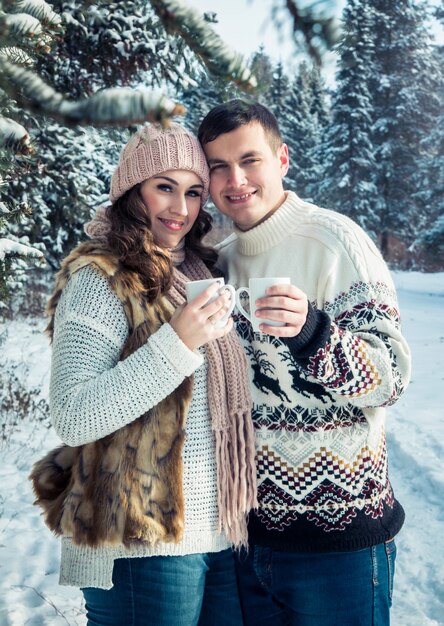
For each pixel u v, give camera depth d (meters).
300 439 1.87
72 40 5.03
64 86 5.17
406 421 6.54
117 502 1.61
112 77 5.28
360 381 1.68
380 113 32.66
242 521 1.85
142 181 1.91
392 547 1.94
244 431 1.87
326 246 1.95
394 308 1.88
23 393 7.08
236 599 1.90
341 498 1.85
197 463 1.75
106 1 1.00
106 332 1.65
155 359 1.56
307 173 39.12
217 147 2.03
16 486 5.03
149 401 1.57
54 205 8.32
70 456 1.87
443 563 3.74
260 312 1.61
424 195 25.84
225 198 2.07
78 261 1.71
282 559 1.90
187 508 1.72
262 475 1.90
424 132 31.86
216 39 0.81
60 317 1.68
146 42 5.04
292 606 1.91
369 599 1.85
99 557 1.66
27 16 0.88
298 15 0.77
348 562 1.84
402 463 5.44
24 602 3.28
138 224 1.82
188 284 1.64
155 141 1.87
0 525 4.29
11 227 6.42
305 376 1.86
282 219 2.05
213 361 1.81
